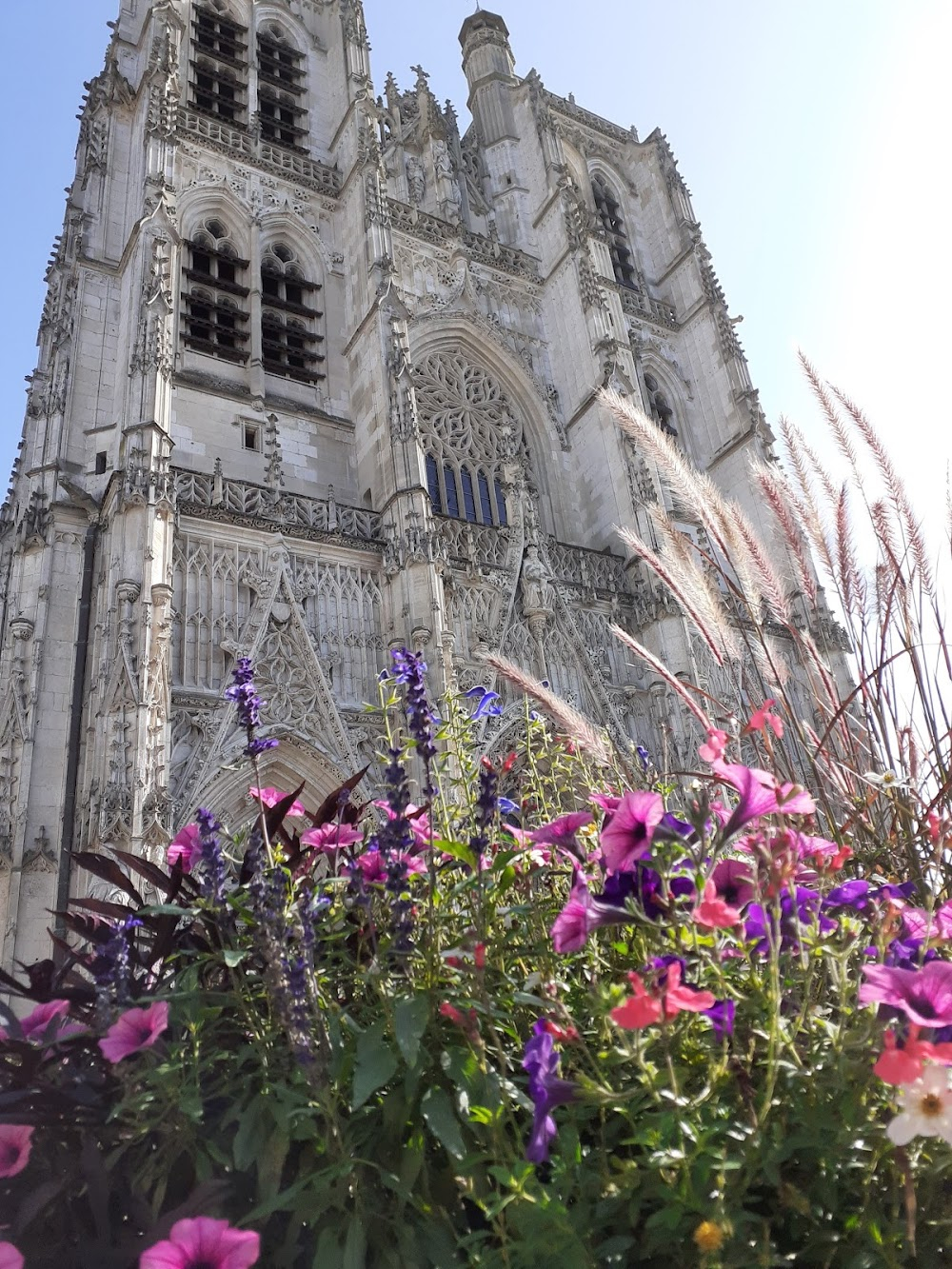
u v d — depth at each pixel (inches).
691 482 301.9
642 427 308.7
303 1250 185.8
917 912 207.9
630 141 2795.3
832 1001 211.5
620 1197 164.4
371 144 1851.6
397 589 1357.0
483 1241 180.2
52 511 1228.5
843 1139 164.2
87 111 1708.9
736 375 2194.9
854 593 276.8
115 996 206.5
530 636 1519.4
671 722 1481.3
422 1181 183.6
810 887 222.8
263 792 273.0
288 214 1796.3
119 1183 194.5
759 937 196.5
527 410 1959.9
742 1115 176.6
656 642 1592.0
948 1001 164.4
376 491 1497.3
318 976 219.3
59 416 1321.4
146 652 1053.8
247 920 210.5
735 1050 185.0
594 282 2039.9
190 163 1722.4
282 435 1529.3
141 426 1208.2
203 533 1268.5
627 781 294.2
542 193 2311.8
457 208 2140.7
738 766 192.9
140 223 1395.2
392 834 212.1
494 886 220.8
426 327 1879.9
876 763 252.4
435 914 210.5
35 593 1169.4
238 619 1254.3
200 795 1110.4
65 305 1428.4
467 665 1402.6
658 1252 170.7
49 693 1119.6
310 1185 180.2
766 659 275.9
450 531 1552.7
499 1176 155.9
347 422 1615.4
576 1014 212.5
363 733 1263.5
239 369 1567.4
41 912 987.9
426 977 204.2
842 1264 168.9
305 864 253.3
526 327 2081.7
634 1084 187.5
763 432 2098.9
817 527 288.2
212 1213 175.6
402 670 242.2
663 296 2492.6
